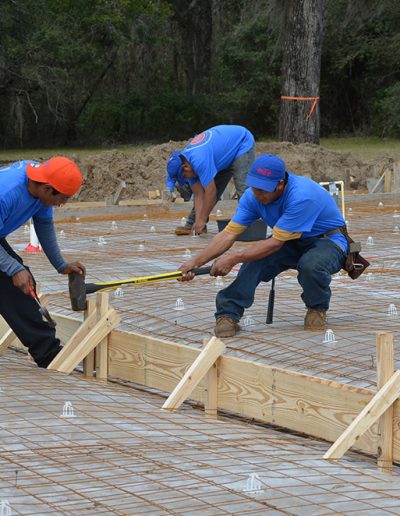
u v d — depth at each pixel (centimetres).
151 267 1124
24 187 637
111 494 430
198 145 1198
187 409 654
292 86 2862
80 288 690
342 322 791
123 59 4944
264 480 458
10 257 657
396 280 1009
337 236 728
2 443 505
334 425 546
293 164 2333
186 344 749
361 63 4694
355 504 425
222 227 1082
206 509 412
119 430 543
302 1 2816
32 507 410
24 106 4231
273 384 584
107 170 2102
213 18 4866
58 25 4028
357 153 3619
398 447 512
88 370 709
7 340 772
